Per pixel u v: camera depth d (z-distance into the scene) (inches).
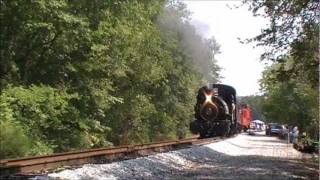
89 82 1026.1
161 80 1691.7
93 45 948.0
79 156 728.3
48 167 642.2
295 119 2378.2
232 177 700.0
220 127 1625.2
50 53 939.3
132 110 1333.7
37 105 844.0
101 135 1104.2
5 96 816.9
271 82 1095.6
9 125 748.6
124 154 887.7
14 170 576.1
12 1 842.2
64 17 863.1
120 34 1033.5
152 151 1005.8
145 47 1259.8
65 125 979.3
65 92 929.5
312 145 1417.3
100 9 968.9
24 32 882.1
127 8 1040.8
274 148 1550.2
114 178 638.5
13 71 899.4
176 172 768.3
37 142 820.6
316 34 941.2
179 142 1216.2
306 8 941.8
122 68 1100.5
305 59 999.0
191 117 2027.6
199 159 1024.9
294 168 882.1
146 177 684.7
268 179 695.1
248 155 1155.3
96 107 1055.6
